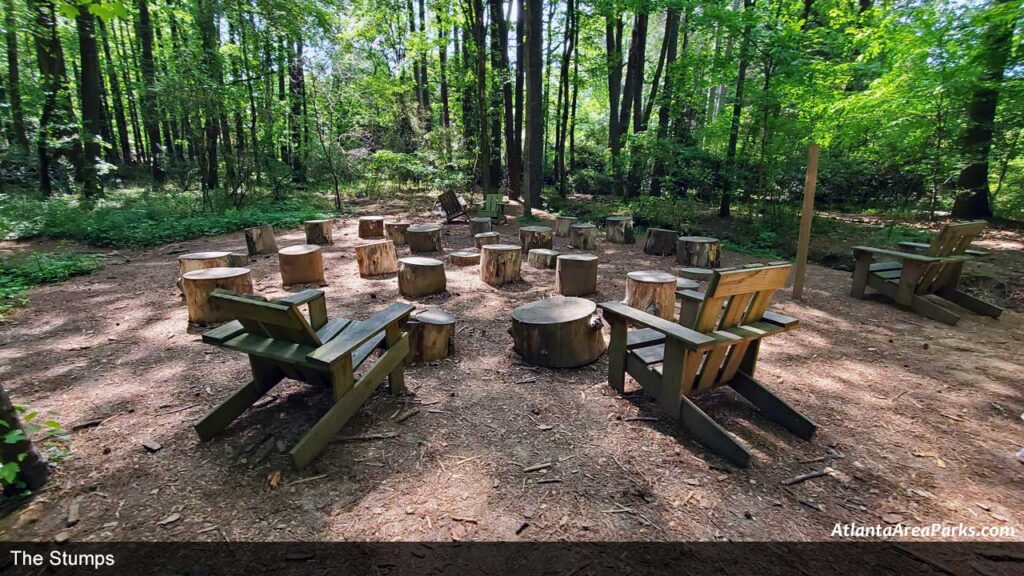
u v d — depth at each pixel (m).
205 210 10.72
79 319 4.41
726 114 9.76
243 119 12.02
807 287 5.87
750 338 2.39
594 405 2.85
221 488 2.08
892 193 10.13
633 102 15.51
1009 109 6.70
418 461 2.29
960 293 4.98
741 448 2.24
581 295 5.17
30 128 11.20
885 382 3.22
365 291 5.32
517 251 5.61
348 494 2.05
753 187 9.27
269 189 12.74
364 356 2.66
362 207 13.21
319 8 13.13
